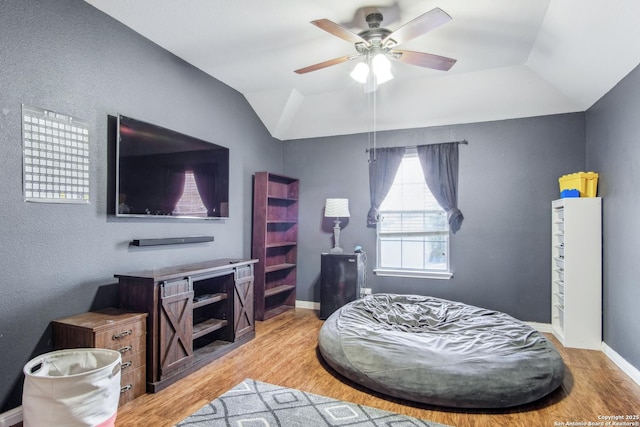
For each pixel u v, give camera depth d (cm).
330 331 307
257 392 247
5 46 207
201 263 340
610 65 282
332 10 261
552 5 248
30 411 177
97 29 262
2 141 206
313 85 416
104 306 264
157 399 237
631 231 280
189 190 336
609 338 320
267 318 446
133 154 277
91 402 180
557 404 233
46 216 228
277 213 501
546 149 401
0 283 205
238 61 350
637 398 241
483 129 427
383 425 207
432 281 445
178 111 339
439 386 226
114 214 273
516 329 299
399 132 468
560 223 382
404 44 310
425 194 459
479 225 426
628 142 284
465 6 252
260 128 477
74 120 245
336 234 467
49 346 228
